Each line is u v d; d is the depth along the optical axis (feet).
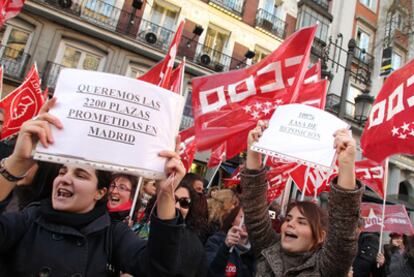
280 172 18.90
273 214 17.75
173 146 5.68
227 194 12.40
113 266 5.88
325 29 63.62
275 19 59.98
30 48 43.50
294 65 12.50
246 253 9.43
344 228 6.42
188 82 51.83
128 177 10.70
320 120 8.93
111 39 47.19
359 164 19.61
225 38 57.00
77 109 5.22
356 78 58.95
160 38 51.08
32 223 5.42
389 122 10.93
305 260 7.11
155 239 5.21
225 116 13.30
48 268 5.03
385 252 17.38
